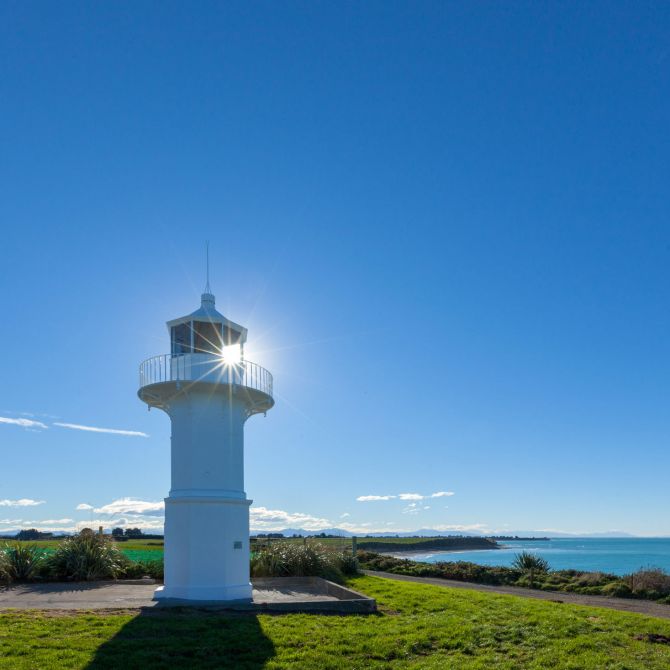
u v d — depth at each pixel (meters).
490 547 164.12
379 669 11.03
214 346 19.19
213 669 10.49
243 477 18.97
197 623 13.26
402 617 14.93
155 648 11.37
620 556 112.38
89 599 17.20
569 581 26.80
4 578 21.72
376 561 34.78
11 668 9.91
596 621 14.70
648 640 13.24
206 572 17.17
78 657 10.61
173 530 17.66
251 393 19.25
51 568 22.75
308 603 15.45
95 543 24.02
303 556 23.78
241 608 15.10
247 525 18.38
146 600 16.75
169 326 19.50
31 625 12.59
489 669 11.10
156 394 19.00
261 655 11.30
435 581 27.58
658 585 23.02
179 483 18.00
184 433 18.33
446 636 13.07
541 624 14.10
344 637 12.65
